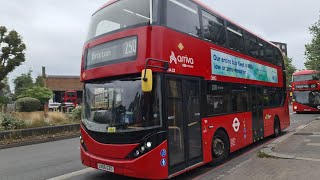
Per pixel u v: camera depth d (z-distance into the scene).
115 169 7.29
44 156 12.41
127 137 7.20
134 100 7.34
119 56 7.68
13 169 10.08
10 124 17.58
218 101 9.83
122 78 7.64
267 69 14.55
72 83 71.88
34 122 19.05
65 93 64.19
